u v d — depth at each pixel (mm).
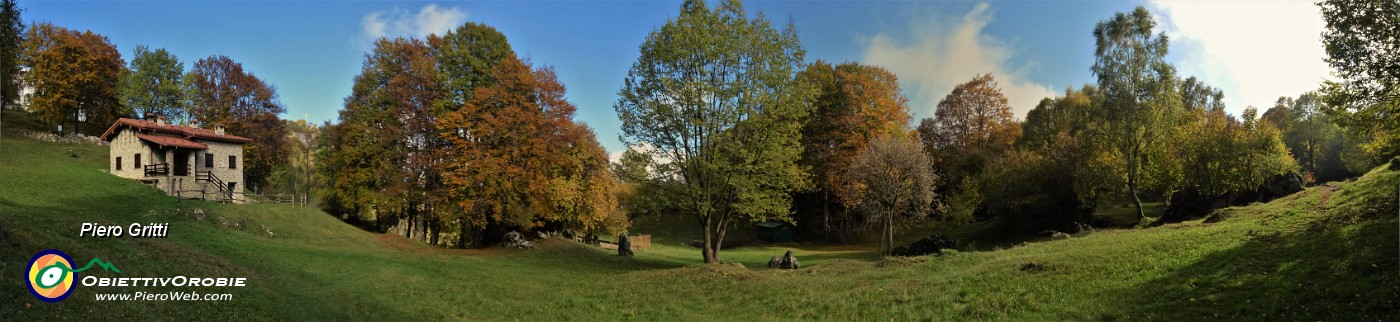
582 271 32688
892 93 63812
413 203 45438
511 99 43094
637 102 34688
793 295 23297
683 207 36750
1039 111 67938
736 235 69375
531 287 26578
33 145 50375
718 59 33625
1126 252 21938
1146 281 18031
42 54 60125
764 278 26984
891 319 18984
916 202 40531
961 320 17828
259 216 38562
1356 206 20125
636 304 23250
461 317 20219
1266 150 42719
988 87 69500
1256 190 40625
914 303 20125
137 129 47188
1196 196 42344
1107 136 46562
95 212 30797
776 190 36406
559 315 21344
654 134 34875
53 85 59812
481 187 42375
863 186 47312
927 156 42562
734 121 32969
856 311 20219
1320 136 61188
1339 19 19484
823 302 21672
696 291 25203
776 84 33750
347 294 21438
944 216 54531
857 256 46000
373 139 46438
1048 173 51469
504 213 44531
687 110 33938
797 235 65938
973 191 54375
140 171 46094
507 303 22875
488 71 46531
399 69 47156
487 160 40594
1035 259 23500
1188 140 45344
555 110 44531
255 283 19562
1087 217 51688
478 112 43344
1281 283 15219
